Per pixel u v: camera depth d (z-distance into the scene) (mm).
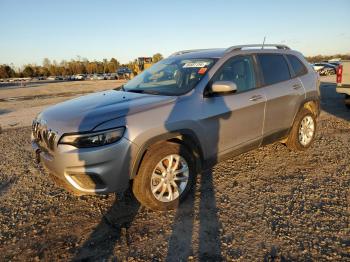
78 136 2969
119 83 38469
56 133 3094
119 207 3639
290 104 4777
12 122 10219
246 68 4285
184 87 3781
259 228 3104
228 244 2877
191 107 3525
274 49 4844
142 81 4461
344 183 4051
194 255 2748
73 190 3170
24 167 5156
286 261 2625
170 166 3432
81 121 3078
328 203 3549
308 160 4926
